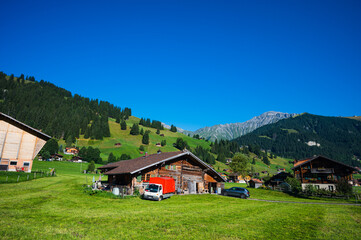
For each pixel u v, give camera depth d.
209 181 37.03
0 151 43.81
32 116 177.12
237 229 12.28
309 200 37.50
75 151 141.75
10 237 9.06
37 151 47.75
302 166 59.47
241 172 92.19
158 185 25.09
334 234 12.20
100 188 31.95
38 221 12.00
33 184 33.78
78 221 12.52
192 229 11.85
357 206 27.50
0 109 176.00
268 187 64.31
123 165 36.84
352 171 54.22
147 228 11.70
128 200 22.98
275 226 13.55
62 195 23.62
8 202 17.53
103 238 9.72
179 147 197.50
